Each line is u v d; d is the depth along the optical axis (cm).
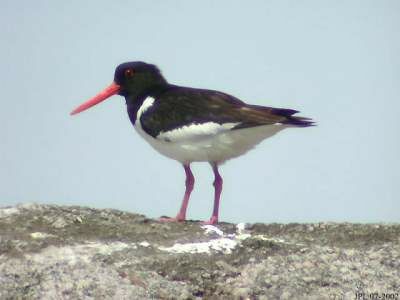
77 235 1412
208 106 1555
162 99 1620
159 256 1329
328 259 1329
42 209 1527
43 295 1198
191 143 1564
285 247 1370
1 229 1414
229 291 1243
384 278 1284
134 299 1198
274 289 1242
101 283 1227
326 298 1220
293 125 1500
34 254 1312
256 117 1502
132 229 1462
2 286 1210
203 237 1440
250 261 1320
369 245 1434
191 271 1284
